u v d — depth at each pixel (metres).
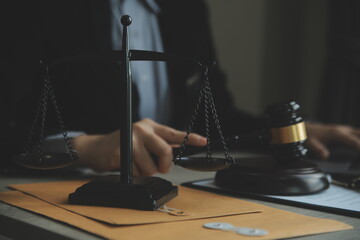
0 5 1.61
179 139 1.00
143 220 0.55
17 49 1.61
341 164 1.26
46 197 0.70
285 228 0.53
